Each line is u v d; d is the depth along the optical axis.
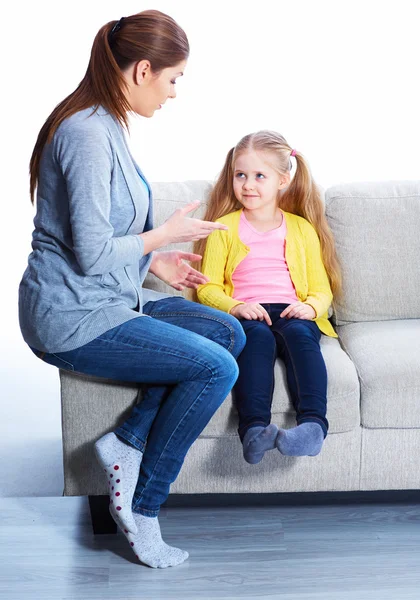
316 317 2.37
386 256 2.55
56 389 3.29
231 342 2.15
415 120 4.35
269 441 1.97
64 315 1.94
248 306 2.31
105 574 2.01
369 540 2.15
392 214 2.56
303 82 4.37
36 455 2.69
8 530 2.22
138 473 2.02
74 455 2.14
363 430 2.16
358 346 2.35
